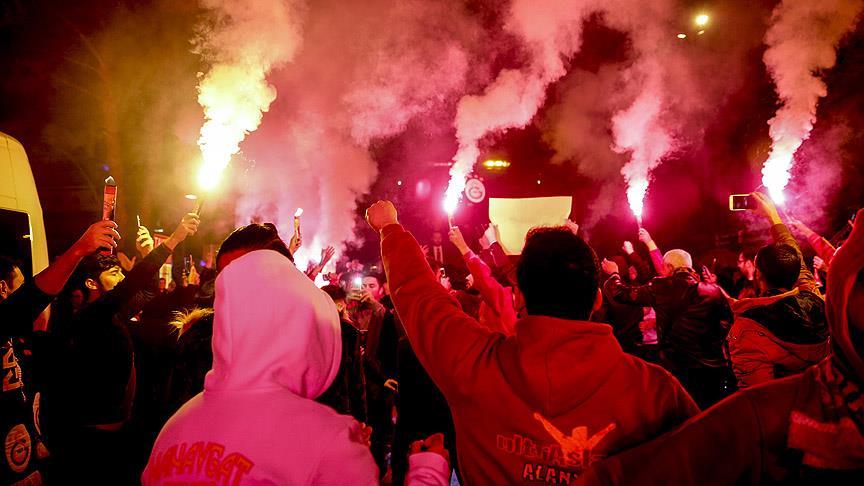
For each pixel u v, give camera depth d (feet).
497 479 5.38
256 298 5.22
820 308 10.61
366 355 17.61
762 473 4.20
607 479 4.36
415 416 14.90
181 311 13.53
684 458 4.27
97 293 11.50
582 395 5.16
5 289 9.11
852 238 4.08
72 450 10.05
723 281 29.22
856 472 3.98
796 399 4.21
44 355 9.85
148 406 12.69
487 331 5.87
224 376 5.22
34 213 13.89
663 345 13.88
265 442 4.78
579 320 5.51
